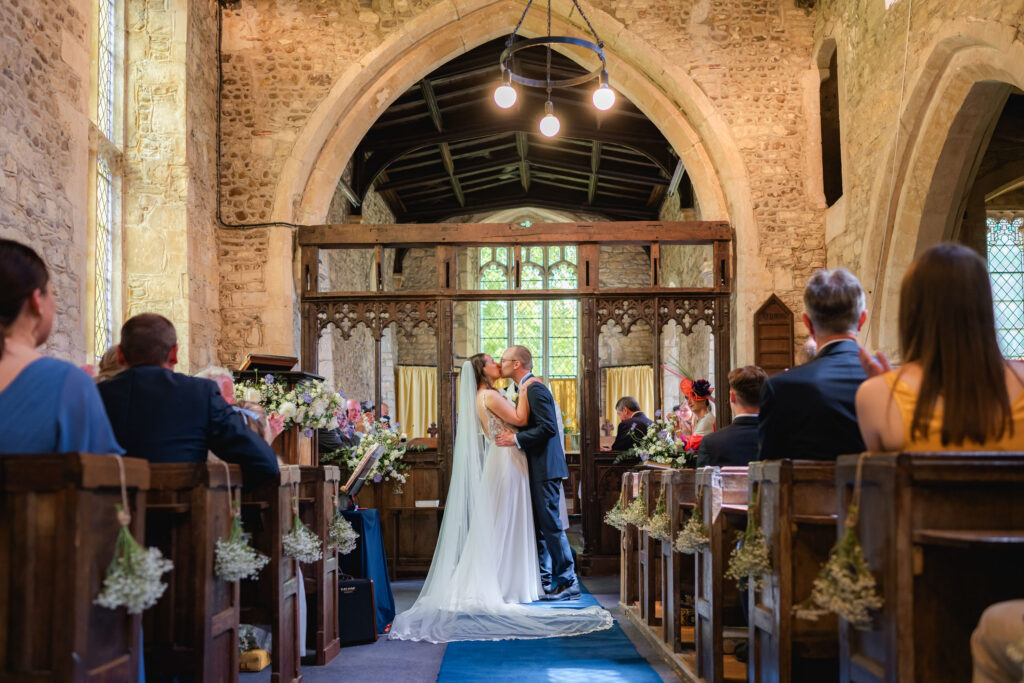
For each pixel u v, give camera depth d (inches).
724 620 162.1
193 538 109.2
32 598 77.1
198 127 330.6
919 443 82.0
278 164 350.6
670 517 166.4
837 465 91.6
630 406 332.2
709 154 364.8
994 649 66.9
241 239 346.6
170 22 318.3
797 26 361.1
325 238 346.9
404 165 587.5
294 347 347.6
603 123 502.9
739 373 163.9
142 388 113.2
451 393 335.6
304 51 356.5
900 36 282.4
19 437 83.4
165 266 311.4
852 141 328.2
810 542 105.4
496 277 780.0
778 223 350.6
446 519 227.0
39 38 222.7
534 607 223.0
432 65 368.2
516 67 446.0
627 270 776.9
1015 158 365.4
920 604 77.0
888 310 300.7
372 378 576.1
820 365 110.2
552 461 246.4
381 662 170.6
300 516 165.8
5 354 86.3
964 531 76.2
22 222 212.5
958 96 263.4
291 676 146.6
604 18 359.3
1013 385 82.2
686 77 358.0
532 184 702.5
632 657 172.9
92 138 288.4
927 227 291.9
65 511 77.6
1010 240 444.8
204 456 115.7
